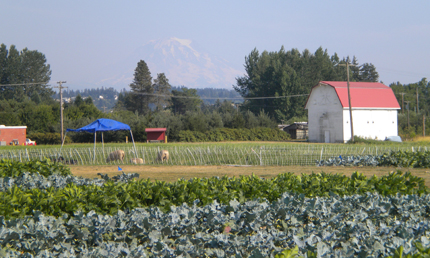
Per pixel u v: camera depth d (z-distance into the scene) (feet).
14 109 625.82
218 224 47.60
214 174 134.31
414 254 31.91
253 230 47.96
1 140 408.26
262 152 213.66
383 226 45.44
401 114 582.35
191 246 39.93
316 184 66.54
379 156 154.61
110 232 45.60
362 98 423.64
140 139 443.73
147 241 44.45
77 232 43.60
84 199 55.57
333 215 50.24
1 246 40.91
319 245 34.47
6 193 56.95
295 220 48.37
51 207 53.88
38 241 41.32
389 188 67.41
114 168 160.76
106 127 199.72
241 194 61.77
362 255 36.45
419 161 146.41
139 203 58.44
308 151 217.56
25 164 103.30
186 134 447.42
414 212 54.80
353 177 73.00
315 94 444.96
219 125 509.35
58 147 288.92
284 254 31.73
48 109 551.18
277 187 64.59
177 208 50.65
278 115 648.38
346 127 414.21
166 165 170.91
